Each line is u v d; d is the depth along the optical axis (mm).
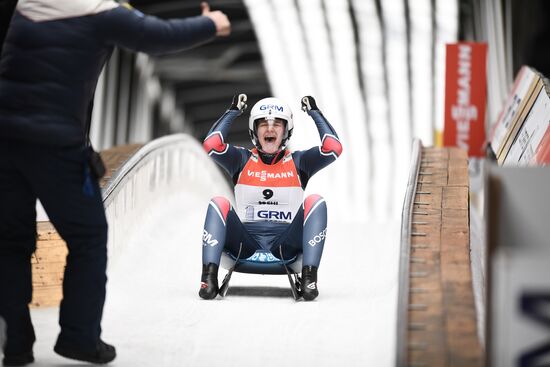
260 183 23359
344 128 103688
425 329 16422
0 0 19875
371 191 101250
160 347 18375
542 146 25328
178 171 44469
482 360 15250
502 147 34312
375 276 27953
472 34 88625
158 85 114750
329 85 100438
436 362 15219
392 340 19125
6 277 15641
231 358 17656
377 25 93125
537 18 84688
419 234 21766
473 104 46469
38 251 22297
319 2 89688
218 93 127062
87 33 15281
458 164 29531
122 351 17953
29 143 15125
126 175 30312
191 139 47156
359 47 96500
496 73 69312
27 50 15195
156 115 116562
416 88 98375
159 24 15531
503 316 12531
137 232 34188
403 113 100875
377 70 98562
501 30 69500
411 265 19609
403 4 88875
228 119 23422
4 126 15109
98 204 15562
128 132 101875
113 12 15305
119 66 94375
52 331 19641
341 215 96062
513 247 14117
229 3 94938
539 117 28281
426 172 28391
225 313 21641
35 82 15148
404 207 23344
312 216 23125
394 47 95250
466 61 46500
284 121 23250
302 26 92562
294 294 22984
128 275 27812
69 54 15234
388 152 102438
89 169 15398
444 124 46719
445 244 21016
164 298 23672
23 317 15898
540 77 31844
